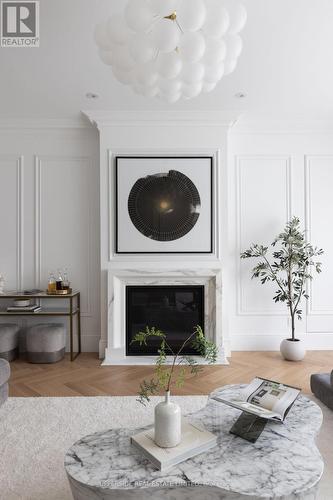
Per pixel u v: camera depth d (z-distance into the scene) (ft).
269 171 14.05
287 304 13.26
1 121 13.44
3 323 13.61
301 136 14.10
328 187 14.14
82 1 7.31
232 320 13.96
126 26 5.91
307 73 10.26
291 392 6.00
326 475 6.08
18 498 5.59
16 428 7.83
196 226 13.21
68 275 13.80
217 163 13.20
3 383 8.61
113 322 12.74
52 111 12.83
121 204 13.15
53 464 6.50
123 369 11.78
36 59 9.42
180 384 5.42
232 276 13.98
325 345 14.01
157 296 13.26
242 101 12.10
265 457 4.78
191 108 12.64
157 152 13.16
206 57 6.33
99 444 5.11
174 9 5.39
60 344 12.67
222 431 5.50
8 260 13.78
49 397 9.50
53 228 13.79
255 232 14.01
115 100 11.97
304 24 8.07
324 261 14.12
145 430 5.48
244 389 6.41
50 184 13.79
